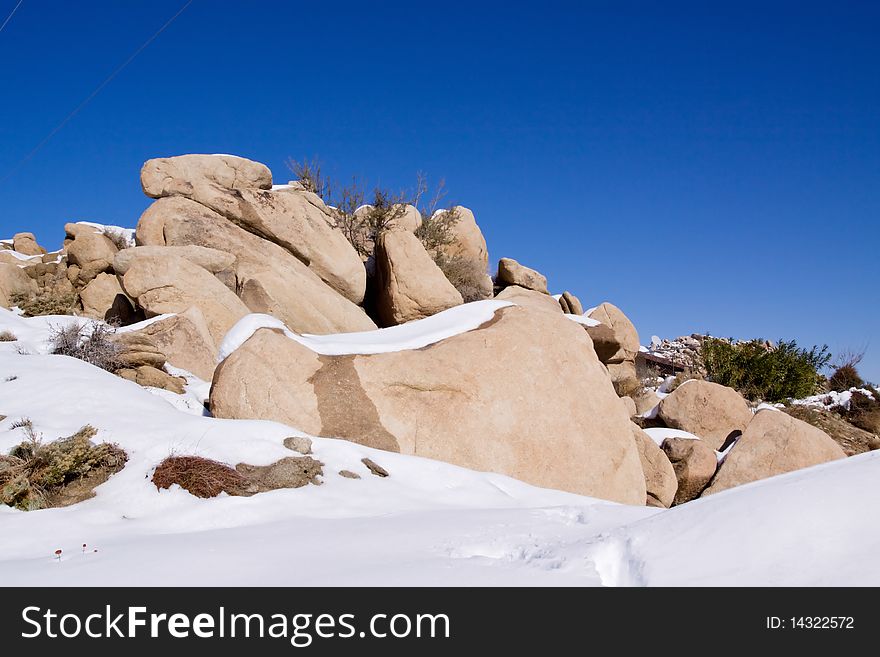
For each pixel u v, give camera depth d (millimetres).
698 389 17125
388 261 21188
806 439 14555
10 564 6020
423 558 5871
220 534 6988
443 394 12180
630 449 12945
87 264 21547
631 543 5379
